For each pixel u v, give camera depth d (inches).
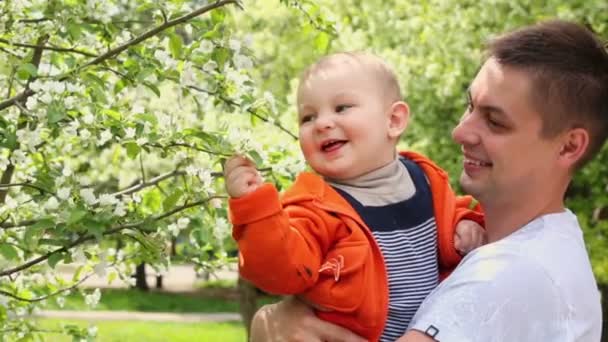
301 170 138.1
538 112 69.8
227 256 173.3
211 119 240.2
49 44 146.9
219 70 125.8
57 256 117.0
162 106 168.6
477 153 72.6
